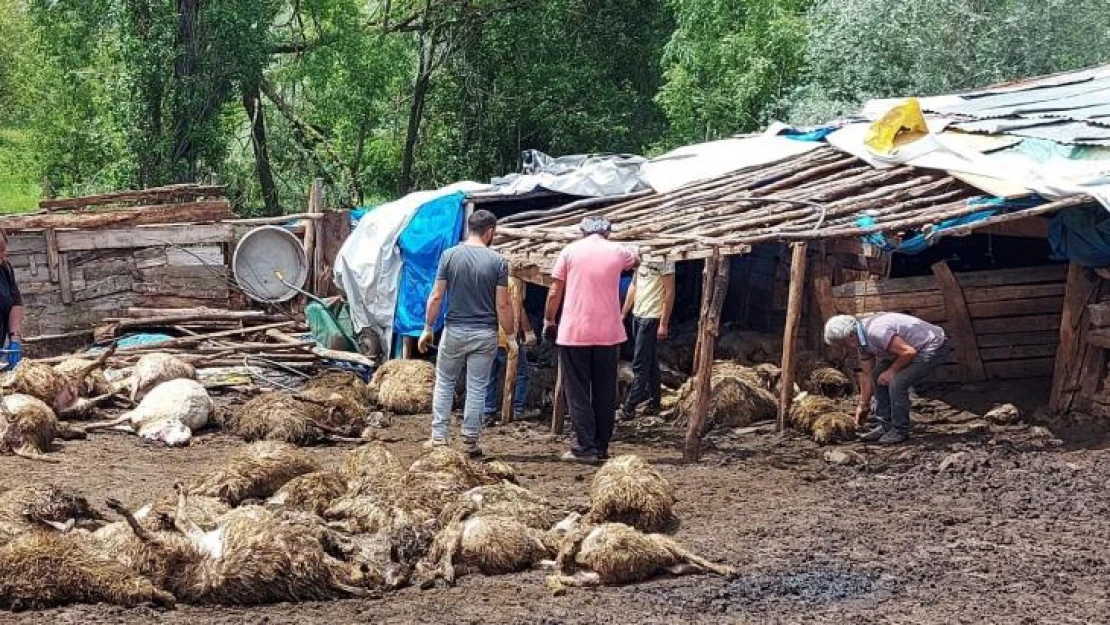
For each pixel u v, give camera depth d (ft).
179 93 88.79
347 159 110.83
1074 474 33.73
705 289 37.06
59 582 23.49
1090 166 39.40
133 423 39.60
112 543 24.84
